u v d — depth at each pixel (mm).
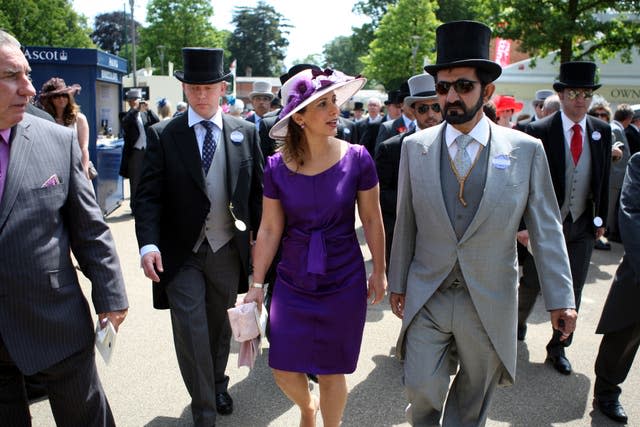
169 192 3443
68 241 2607
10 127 2420
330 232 2873
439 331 2812
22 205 2400
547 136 4328
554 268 2686
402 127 6117
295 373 2904
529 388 4078
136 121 9312
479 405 2865
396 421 3598
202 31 45906
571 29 17578
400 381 4141
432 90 4254
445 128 2812
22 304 2406
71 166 2600
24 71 2369
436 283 2760
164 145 3445
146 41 46094
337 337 2848
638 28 18297
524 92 20344
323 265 2812
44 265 2447
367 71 37469
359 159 2941
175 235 3434
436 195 2715
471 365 2824
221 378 3721
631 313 3459
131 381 4051
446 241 2729
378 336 4984
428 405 2805
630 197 3334
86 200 2631
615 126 8773
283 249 2961
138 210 3381
